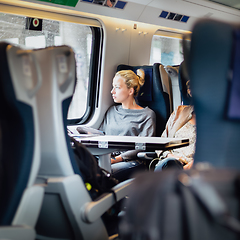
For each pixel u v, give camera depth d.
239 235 0.49
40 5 3.27
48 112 1.10
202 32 0.67
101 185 1.46
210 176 0.56
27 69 1.00
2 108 1.00
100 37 3.90
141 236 0.53
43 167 1.15
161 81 3.59
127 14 3.85
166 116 3.56
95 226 1.25
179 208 0.53
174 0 3.88
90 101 4.03
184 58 0.72
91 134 2.70
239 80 0.63
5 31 3.29
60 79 1.10
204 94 0.68
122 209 1.71
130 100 3.64
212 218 0.51
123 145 2.18
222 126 0.66
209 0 4.11
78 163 1.34
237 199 0.52
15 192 1.01
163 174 0.61
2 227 0.98
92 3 3.50
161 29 4.42
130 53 4.16
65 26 3.67
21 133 1.01
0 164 1.05
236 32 0.63
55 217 1.22
